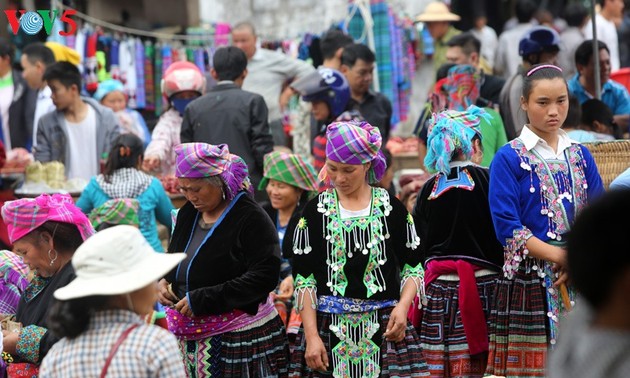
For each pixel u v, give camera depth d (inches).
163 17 712.4
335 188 309.1
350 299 297.7
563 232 310.2
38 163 486.9
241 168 310.3
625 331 158.2
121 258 236.4
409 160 567.2
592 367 158.1
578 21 709.3
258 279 301.3
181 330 309.9
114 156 433.7
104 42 645.3
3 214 292.4
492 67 724.0
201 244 307.4
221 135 457.1
